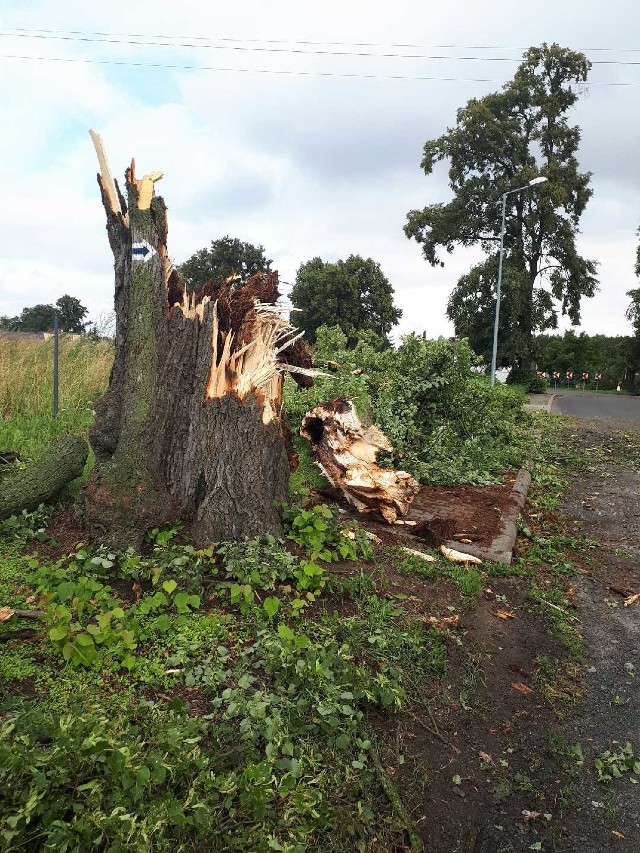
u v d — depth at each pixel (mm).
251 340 5449
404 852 2850
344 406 7137
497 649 4641
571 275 37188
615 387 61062
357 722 3410
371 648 4113
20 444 7918
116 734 2803
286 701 3352
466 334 37656
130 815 2373
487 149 36719
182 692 3406
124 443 5086
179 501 5113
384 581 5055
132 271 5215
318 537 5230
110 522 4707
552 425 16656
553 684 4316
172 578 4320
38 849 2334
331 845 2707
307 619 4285
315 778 2938
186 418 5168
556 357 68312
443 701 3938
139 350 5172
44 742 2787
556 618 5195
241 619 4121
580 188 36938
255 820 2619
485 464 9906
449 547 6262
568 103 37344
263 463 5105
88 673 3408
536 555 6531
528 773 3510
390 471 6875
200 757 2814
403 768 3346
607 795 3393
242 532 4977
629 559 6703
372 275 41750
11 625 3719
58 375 10727
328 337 13562
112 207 5344
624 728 3926
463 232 37781
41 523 5172
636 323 45062
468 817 3160
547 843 3070
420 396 9906
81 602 3777
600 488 9664
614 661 4672
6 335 12516
